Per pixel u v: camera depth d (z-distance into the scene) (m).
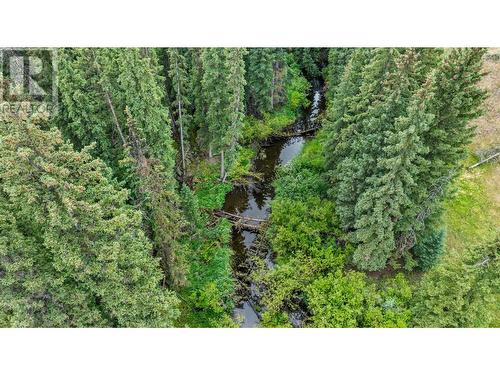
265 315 25.58
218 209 33.84
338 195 27.42
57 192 16.05
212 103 32.06
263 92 40.94
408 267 27.11
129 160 20.39
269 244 30.73
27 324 16.61
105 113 25.98
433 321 22.39
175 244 23.06
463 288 20.20
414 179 23.28
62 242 16.72
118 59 26.48
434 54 25.44
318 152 37.84
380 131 23.59
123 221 17.62
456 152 23.50
